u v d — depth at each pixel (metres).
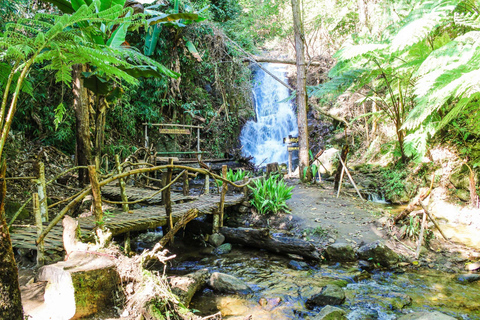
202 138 12.40
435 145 7.24
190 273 3.71
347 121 11.64
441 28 6.94
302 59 8.05
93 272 1.85
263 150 13.23
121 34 4.88
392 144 8.46
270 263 4.26
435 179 6.61
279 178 8.03
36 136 6.98
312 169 7.96
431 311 3.04
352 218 5.52
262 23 11.84
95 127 5.79
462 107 5.53
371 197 7.09
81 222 3.71
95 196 2.64
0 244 1.39
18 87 1.46
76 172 6.84
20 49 1.45
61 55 1.63
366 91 10.15
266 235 4.59
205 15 9.47
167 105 11.25
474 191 5.72
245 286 3.42
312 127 12.99
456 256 4.32
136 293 1.97
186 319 2.16
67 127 7.15
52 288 1.87
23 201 5.16
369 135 10.72
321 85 8.39
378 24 8.64
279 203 5.88
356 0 10.81
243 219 5.75
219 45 10.12
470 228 5.28
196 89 11.67
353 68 7.31
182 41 9.34
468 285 3.60
